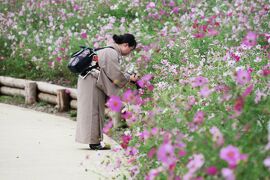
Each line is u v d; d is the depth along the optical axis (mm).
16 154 11406
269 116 7613
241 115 7191
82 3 23250
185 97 9516
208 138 6336
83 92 12219
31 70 20266
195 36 15477
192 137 6824
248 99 7637
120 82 12070
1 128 14117
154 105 10172
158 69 14047
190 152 6434
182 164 6762
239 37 16141
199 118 7047
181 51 15109
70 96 16922
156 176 6508
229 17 17312
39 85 18016
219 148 6055
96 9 22453
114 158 10883
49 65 19469
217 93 9117
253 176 5625
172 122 8047
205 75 11445
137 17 21312
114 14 22062
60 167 10375
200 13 17625
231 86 8703
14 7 24516
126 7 22391
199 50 15523
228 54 12695
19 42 21688
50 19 21203
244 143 6348
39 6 23703
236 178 5449
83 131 12141
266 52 13461
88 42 18891
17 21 23125
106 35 17984
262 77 9836
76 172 10008
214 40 15602
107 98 12328
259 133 6949
